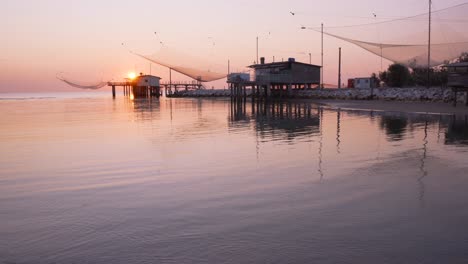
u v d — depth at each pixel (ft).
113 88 251.80
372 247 15.78
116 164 34.09
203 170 30.94
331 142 45.03
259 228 18.03
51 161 36.22
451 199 22.16
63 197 24.02
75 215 20.52
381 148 40.22
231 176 28.68
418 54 99.14
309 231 17.57
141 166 32.99
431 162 32.71
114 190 25.45
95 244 16.67
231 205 21.63
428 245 15.90
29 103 189.88
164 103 167.63
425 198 22.39
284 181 26.86
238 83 163.22
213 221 19.11
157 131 59.41
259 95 171.22
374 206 21.01
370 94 139.74
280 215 19.77
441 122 66.39
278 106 124.88
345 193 23.65
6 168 33.14
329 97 153.17
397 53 99.60
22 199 23.73
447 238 16.60
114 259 15.21
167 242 16.69
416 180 26.61
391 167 30.89
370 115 83.76
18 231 18.34
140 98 246.88
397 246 15.84
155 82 247.70
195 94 250.16
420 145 41.91
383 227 17.93
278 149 40.57
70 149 43.29
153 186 26.23
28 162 35.86
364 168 30.63
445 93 113.39
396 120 71.15
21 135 57.26
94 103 180.55
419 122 66.85
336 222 18.63
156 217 19.90
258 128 61.87
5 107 147.02
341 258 14.87
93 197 23.88
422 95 119.85
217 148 41.88
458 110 86.94
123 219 19.72
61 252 15.94
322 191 24.18
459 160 33.37
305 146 42.29
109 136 54.24
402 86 169.07
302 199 22.52
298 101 150.41
